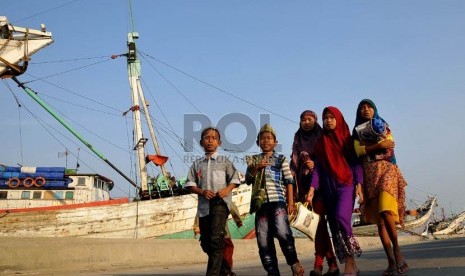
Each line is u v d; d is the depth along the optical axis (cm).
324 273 486
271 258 412
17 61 1267
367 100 439
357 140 430
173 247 970
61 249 782
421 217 3753
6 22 1250
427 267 425
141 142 2261
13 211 1709
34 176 2088
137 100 2350
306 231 412
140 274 646
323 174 436
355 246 402
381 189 410
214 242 395
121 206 1836
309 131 471
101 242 846
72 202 2100
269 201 412
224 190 407
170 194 1980
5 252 718
